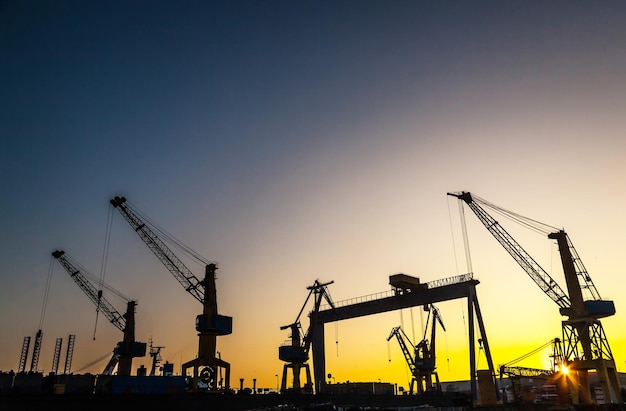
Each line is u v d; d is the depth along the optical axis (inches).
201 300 4328.3
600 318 3978.8
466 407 4033.0
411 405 4313.5
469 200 4409.5
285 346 5103.3
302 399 3683.6
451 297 4751.5
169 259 4397.1
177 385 3814.0
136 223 4463.6
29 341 5226.4
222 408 3240.7
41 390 3690.9
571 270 4109.3
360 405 3986.2
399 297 5137.8
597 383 5123.0
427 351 5738.2
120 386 3531.0
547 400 5187.0
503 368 4303.6
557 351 4160.9
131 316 5890.8
